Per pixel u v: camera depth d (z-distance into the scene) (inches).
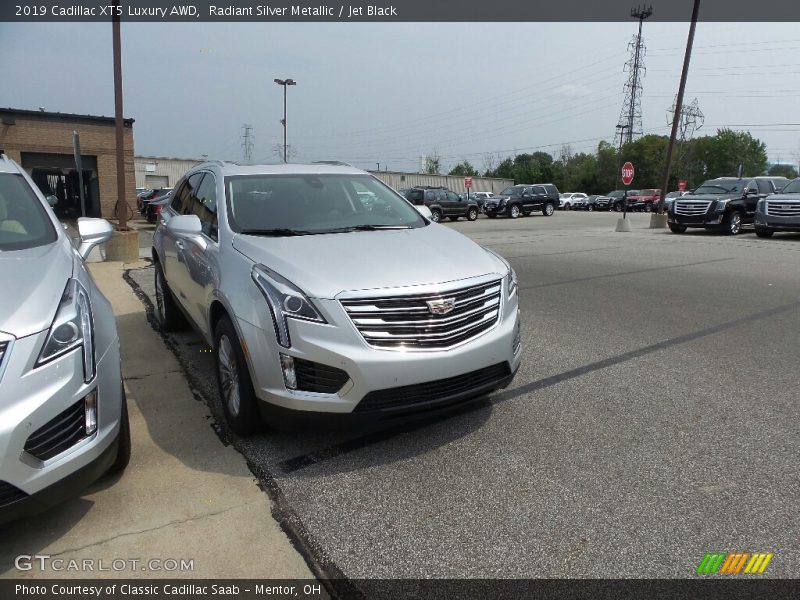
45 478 97.1
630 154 3208.7
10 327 97.3
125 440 125.8
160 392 179.6
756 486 125.3
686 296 326.0
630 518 114.0
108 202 1154.0
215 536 108.9
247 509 117.5
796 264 454.6
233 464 135.3
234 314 136.5
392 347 126.9
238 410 144.2
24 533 109.3
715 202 738.8
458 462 136.2
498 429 153.5
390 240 156.2
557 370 200.2
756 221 687.1
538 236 759.7
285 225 166.9
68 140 1099.9
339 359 123.8
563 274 406.3
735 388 183.2
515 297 153.2
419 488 125.3
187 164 2218.3
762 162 3432.6
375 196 193.8
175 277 208.2
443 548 105.5
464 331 134.3
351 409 125.5
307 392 126.5
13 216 136.5
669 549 104.7
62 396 99.6
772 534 108.7
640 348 225.9
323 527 111.8
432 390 131.8
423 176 2519.7
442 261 142.1
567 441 146.6
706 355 217.0
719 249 568.1
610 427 154.6
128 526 111.6
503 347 141.6
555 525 112.0
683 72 887.7
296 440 147.5
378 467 134.0
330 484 126.8
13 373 95.0
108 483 126.6
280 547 106.0
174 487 125.3
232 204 171.2
